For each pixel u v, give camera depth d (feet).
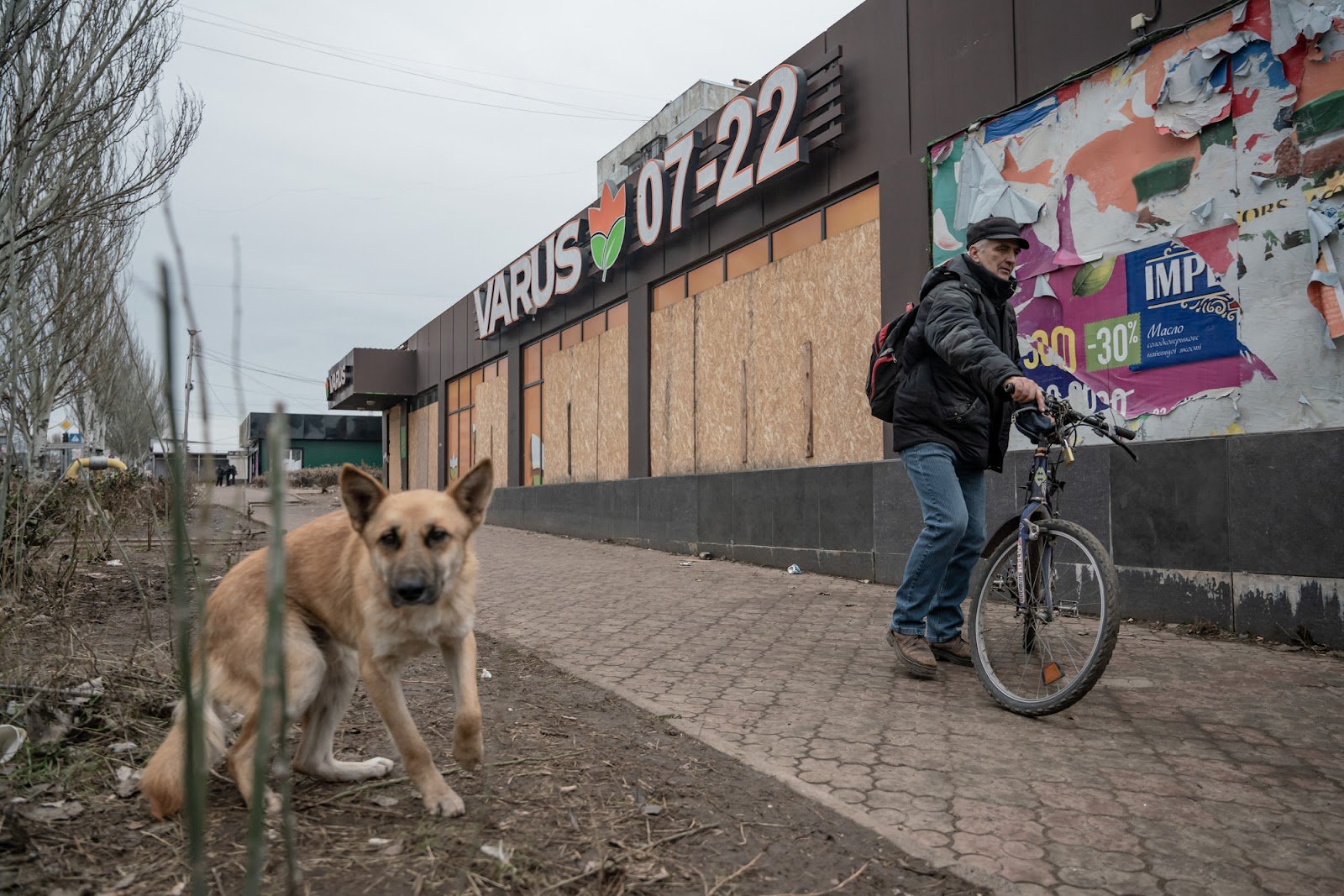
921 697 13.89
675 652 17.48
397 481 92.17
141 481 39.29
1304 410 17.21
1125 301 20.66
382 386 83.82
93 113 19.12
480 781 9.49
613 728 11.83
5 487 11.68
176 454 3.82
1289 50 17.57
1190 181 19.31
